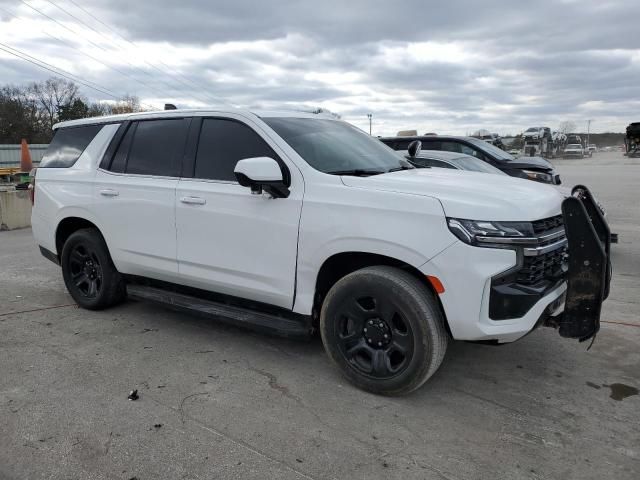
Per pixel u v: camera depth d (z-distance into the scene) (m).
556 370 3.74
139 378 3.66
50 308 5.27
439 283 3.04
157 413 3.18
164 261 4.33
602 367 3.78
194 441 2.88
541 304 3.01
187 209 4.07
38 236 5.46
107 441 2.89
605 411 3.18
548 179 9.05
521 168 9.23
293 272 3.59
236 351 4.13
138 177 4.48
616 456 2.73
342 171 3.69
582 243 2.92
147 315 5.01
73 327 4.70
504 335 2.97
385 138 10.34
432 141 10.05
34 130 68.12
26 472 2.64
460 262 2.96
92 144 4.98
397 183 3.36
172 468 2.66
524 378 3.62
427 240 3.04
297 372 3.75
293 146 3.73
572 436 2.91
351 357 3.46
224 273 3.96
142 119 4.64
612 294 5.59
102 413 3.18
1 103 66.19
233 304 4.12
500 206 3.02
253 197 3.72
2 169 33.44
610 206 13.33
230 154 3.96
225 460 2.72
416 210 3.10
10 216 11.77
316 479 2.57
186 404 3.29
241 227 3.78
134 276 4.75
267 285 3.74
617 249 7.99
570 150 53.56
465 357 3.98
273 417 3.13
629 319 4.75
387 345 3.32
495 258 2.94
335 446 2.84
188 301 4.32
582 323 2.98
